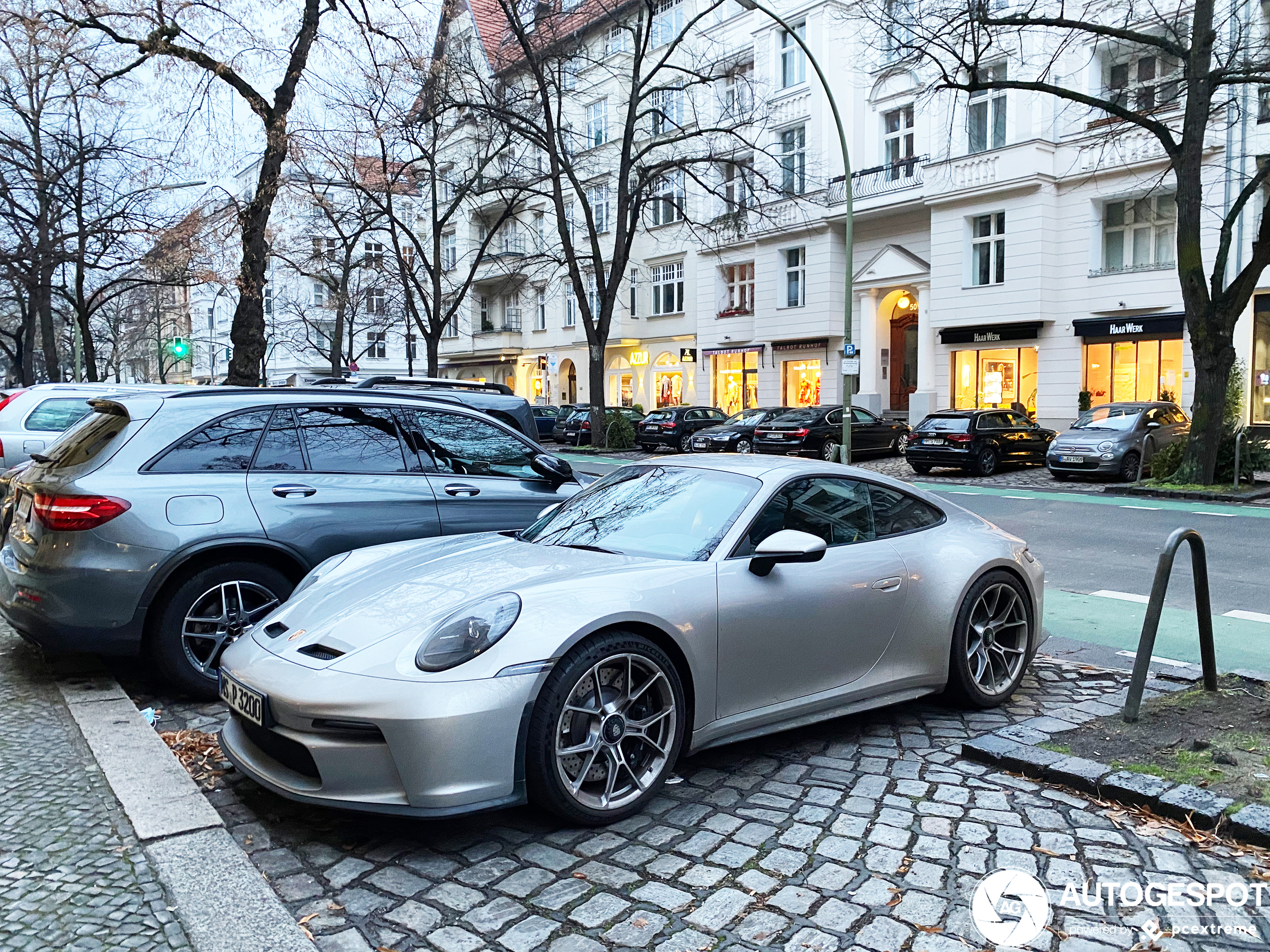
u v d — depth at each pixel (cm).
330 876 305
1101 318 2347
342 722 312
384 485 554
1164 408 1906
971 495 1619
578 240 4209
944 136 2612
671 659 364
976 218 2591
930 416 2075
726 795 371
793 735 443
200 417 518
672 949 260
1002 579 479
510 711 318
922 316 2803
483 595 354
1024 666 492
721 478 443
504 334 4681
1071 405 2434
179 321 4400
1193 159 1517
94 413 550
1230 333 1545
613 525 439
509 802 321
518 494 603
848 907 281
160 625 477
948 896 286
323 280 3112
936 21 2189
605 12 2748
